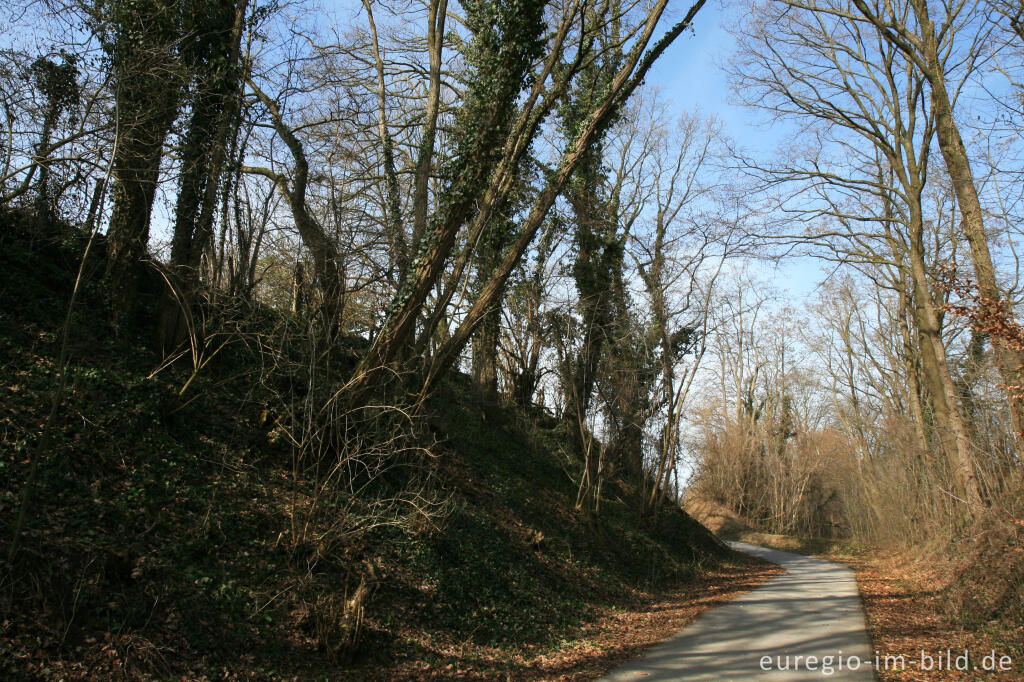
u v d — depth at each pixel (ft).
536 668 29.40
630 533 68.39
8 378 28.40
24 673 17.48
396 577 32.53
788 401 178.19
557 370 73.31
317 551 29.71
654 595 56.08
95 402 29.66
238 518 29.50
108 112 31.40
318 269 40.22
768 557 113.60
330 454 37.99
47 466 25.07
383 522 34.24
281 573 27.91
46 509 23.22
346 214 44.55
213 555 26.43
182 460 30.89
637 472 80.07
